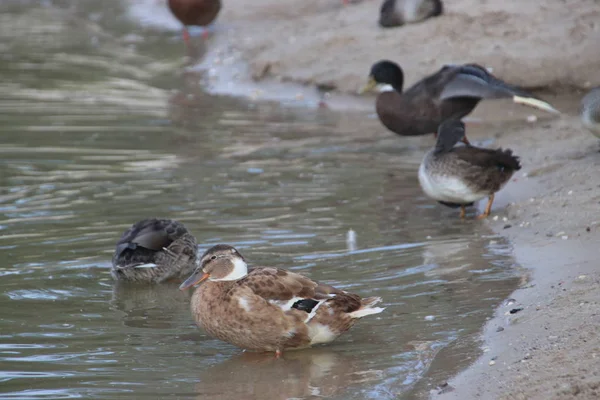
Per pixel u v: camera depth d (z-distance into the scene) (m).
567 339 8.99
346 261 12.23
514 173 15.52
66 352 9.66
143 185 15.91
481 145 17.66
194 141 18.98
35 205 14.81
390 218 14.11
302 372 9.16
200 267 9.73
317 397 8.59
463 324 10.03
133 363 9.41
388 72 18.52
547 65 21.28
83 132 19.61
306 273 11.79
